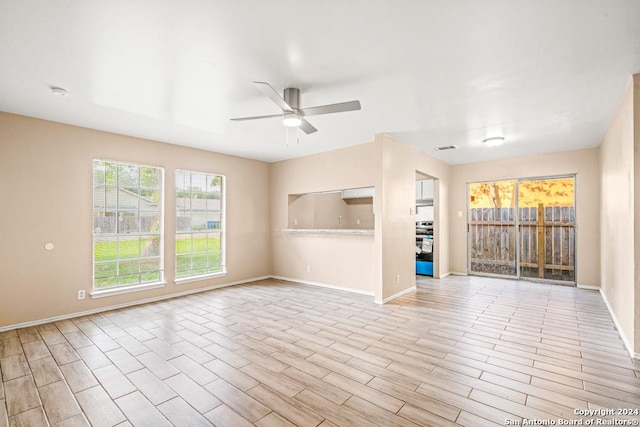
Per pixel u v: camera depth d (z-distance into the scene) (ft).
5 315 11.72
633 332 9.27
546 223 20.04
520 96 10.56
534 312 13.76
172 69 8.71
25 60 8.19
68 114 12.16
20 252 12.09
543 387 7.73
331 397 7.36
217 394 7.51
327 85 9.71
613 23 6.64
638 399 7.20
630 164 9.54
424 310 14.10
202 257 18.26
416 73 8.96
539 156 19.80
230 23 6.68
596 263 18.01
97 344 10.40
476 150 18.63
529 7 6.16
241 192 20.22
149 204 16.07
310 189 19.62
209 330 11.65
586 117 12.61
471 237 22.93
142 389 7.73
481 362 9.06
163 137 15.53
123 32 7.00
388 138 15.52
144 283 15.65
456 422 6.43
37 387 7.82
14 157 12.00
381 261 15.14
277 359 9.30
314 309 14.26
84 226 13.69
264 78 9.26
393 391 7.59
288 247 20.89
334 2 6.00
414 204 18.20
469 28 6.87
